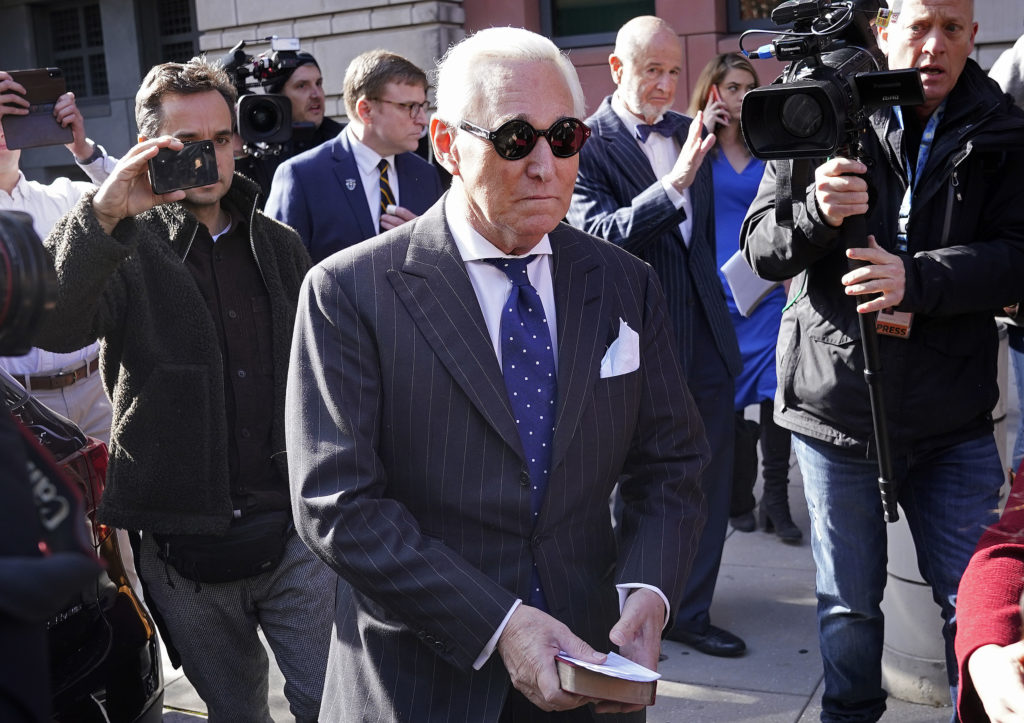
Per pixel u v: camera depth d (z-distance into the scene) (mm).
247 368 2752
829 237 2662
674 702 3602
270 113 4844
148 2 10273
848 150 2496
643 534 2041
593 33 8344
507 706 1957
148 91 2713
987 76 2828
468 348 1926
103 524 2664
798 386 2920
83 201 2443
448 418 1914
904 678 3467
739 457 4926
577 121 1866
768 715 3482
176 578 2768
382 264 1959
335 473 1863
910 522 2926
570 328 1994
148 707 2775
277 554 2762
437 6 8375
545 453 1954
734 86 4824
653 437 2113
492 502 1909
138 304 2621
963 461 2797
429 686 1933
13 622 1024
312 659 2809
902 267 2580
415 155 4477
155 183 2447
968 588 1786
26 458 1147
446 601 1811
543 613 1827
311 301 1962
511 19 8430
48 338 2473
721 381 4008
